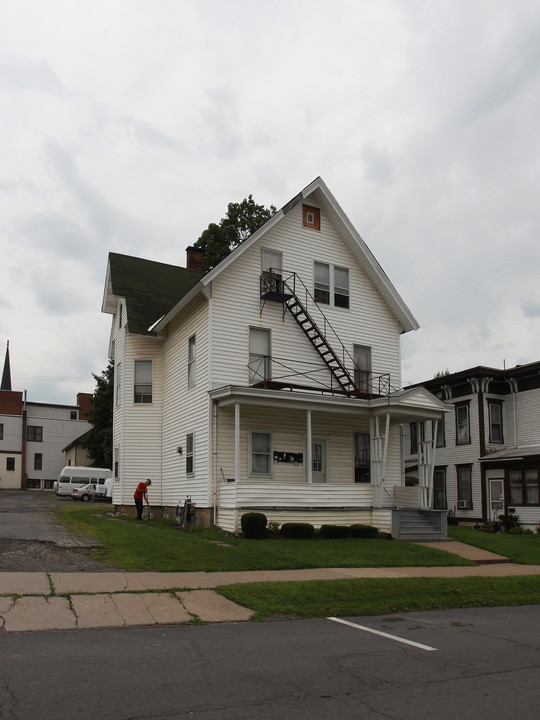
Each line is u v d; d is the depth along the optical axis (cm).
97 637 860
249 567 1421
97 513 2766
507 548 1997
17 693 625
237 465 2059
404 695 662
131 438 2720
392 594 1222
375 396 2397
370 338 2642
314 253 2559
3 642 811
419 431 2422
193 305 2450
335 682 698
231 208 4575
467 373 3394
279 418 2342
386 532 2161
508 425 3388
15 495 5184
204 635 898
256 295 2384
